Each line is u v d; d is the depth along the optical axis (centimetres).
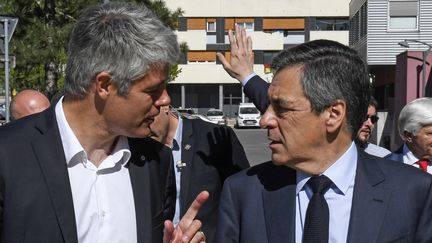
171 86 5691
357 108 245
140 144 266
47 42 1659
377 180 250
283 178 261
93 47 225
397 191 248
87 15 235
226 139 413
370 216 244
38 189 227
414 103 420
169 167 279
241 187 268
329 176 248
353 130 248
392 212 245
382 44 3147
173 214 285
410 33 3120
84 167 242
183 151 397
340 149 249
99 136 243
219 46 5553
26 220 224
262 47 5497
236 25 395
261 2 5541
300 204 255
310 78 238
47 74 1766
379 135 2738
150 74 229
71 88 235
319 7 5519
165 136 387
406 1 3114
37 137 236
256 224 259
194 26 5550
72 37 236
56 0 1734
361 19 3403
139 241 253
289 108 242
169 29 238
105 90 230
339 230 246
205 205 391
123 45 223
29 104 466
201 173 396
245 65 387
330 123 242
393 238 242
